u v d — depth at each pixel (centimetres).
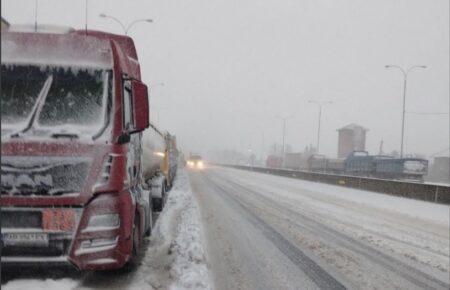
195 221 1064
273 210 1544
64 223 471
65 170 477
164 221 1042
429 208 1827
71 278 529
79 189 479
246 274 684
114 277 561
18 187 467
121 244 502
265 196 2097
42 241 467
